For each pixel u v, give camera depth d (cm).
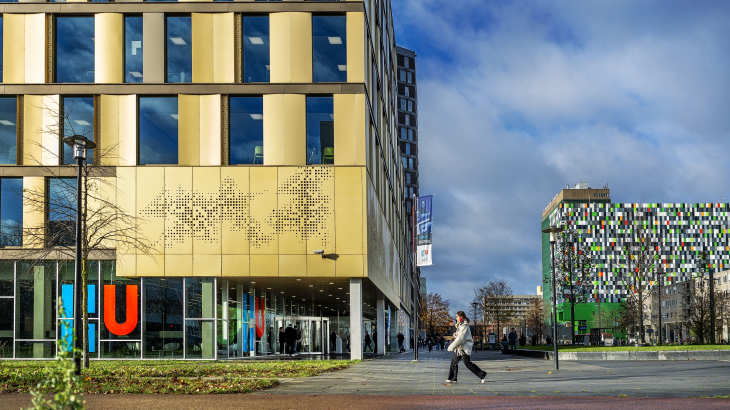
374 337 4600
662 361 2589
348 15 2792
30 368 1875
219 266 2670
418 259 3219
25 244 2616
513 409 970
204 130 2722
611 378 1628
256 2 2788
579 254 6200
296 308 4112
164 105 2748
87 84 2727
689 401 1076
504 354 4309
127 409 977
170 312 2686
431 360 3016
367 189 2739
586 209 16238
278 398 1135
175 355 2672
